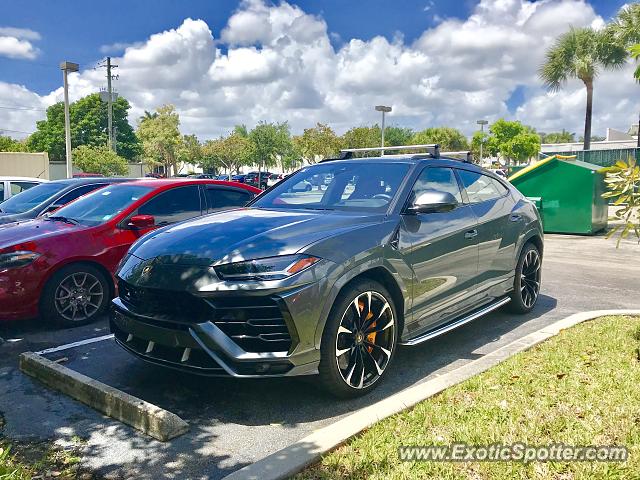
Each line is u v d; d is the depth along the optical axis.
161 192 6.80
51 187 9.45
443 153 5.64
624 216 4.27
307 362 3.58
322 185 5.06
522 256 5.94
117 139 74.56
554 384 3.83
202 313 3.59
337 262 3.72
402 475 2.77
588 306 6.61
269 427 3.55
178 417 3.48
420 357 4.84
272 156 65.25
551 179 13.53
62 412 3.80
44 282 5.70
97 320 6.15
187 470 3.05
